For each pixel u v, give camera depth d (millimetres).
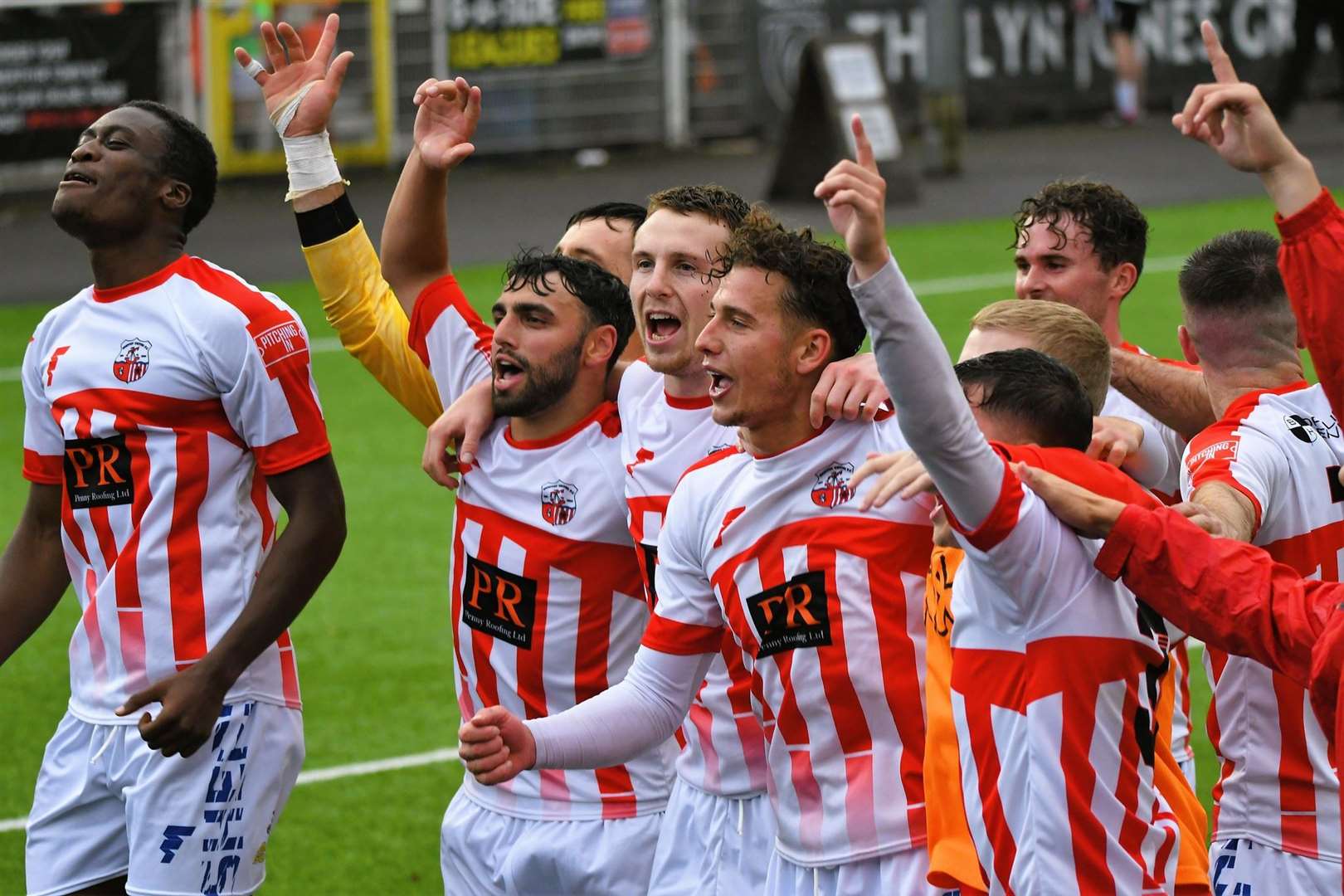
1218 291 10180
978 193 47188
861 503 8086
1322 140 52156
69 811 10992
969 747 8031
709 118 56594
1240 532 9141
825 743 9102
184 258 10922
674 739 10766
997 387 8352
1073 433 8352
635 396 10391
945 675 8516
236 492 10805
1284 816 10148
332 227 11414
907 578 9008
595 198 47312
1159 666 8031
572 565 10398
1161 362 11156
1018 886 7836
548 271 10266
